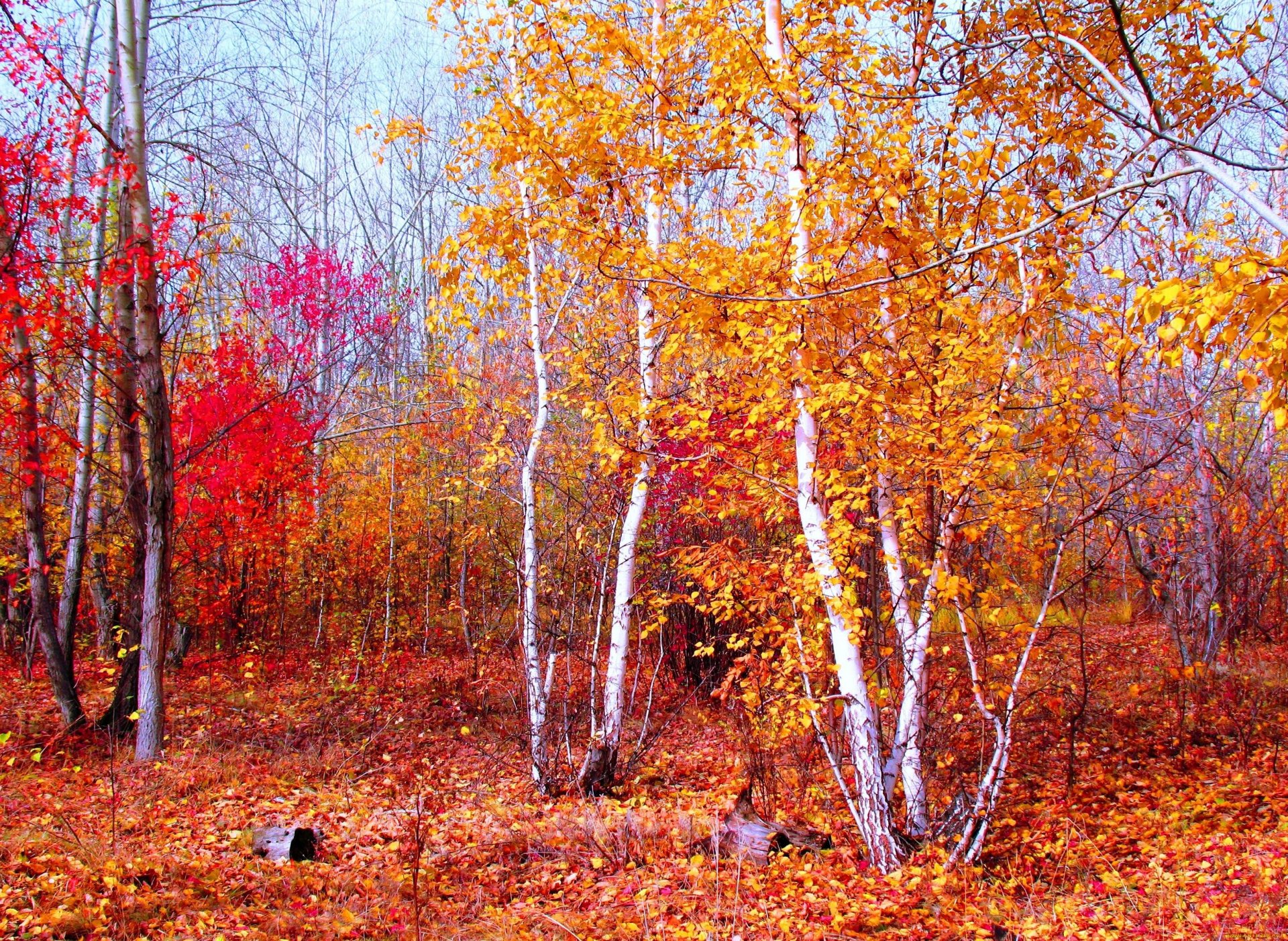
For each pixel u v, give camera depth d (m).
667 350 5.70
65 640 9.38
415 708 10.93
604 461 7.32
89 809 6.36
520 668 10.81
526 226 7.58
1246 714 8.95
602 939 4.38
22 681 11.36
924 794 5.76
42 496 10.30
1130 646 12.62
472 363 12.89
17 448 9.43
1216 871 4.94
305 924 4.32
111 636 12.70
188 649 14.16
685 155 6.64
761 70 5.46
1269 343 2.96
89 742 8.61
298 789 7.51
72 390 10.55
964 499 5.56
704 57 6.94
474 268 7.63
